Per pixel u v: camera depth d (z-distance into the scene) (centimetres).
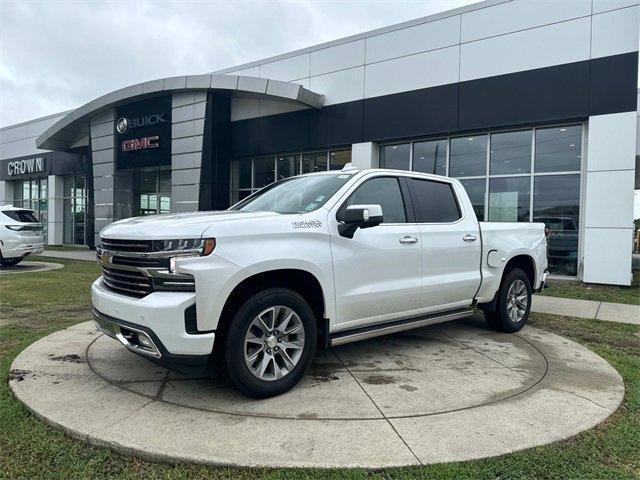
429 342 554
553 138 1169
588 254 1086
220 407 354
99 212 2081
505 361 479
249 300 358
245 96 1644
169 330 331
